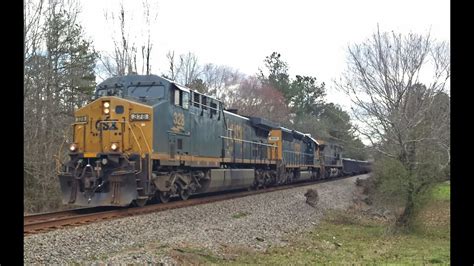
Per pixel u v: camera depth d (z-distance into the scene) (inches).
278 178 1299.2
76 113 671.1
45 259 379.2
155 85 705.6
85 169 636.7
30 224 493.0
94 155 639.1
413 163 748.6
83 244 434.6
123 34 1443.2
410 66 800.9
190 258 435.8
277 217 754.8
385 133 802.2
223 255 477.4
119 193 628.1
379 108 806.5
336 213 946.7
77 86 1136.2
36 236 441.7
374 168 1019.9
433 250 614.5
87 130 661.9
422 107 770.8
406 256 567.2
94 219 553.6
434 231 787.4
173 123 716.0
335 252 580.1
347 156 2338.8
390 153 791.1
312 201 974.4
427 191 773.3
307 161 1635.1
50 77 965.2
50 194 855.1
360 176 2373.3
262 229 645.3
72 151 659.4
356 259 536.7
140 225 535.2
